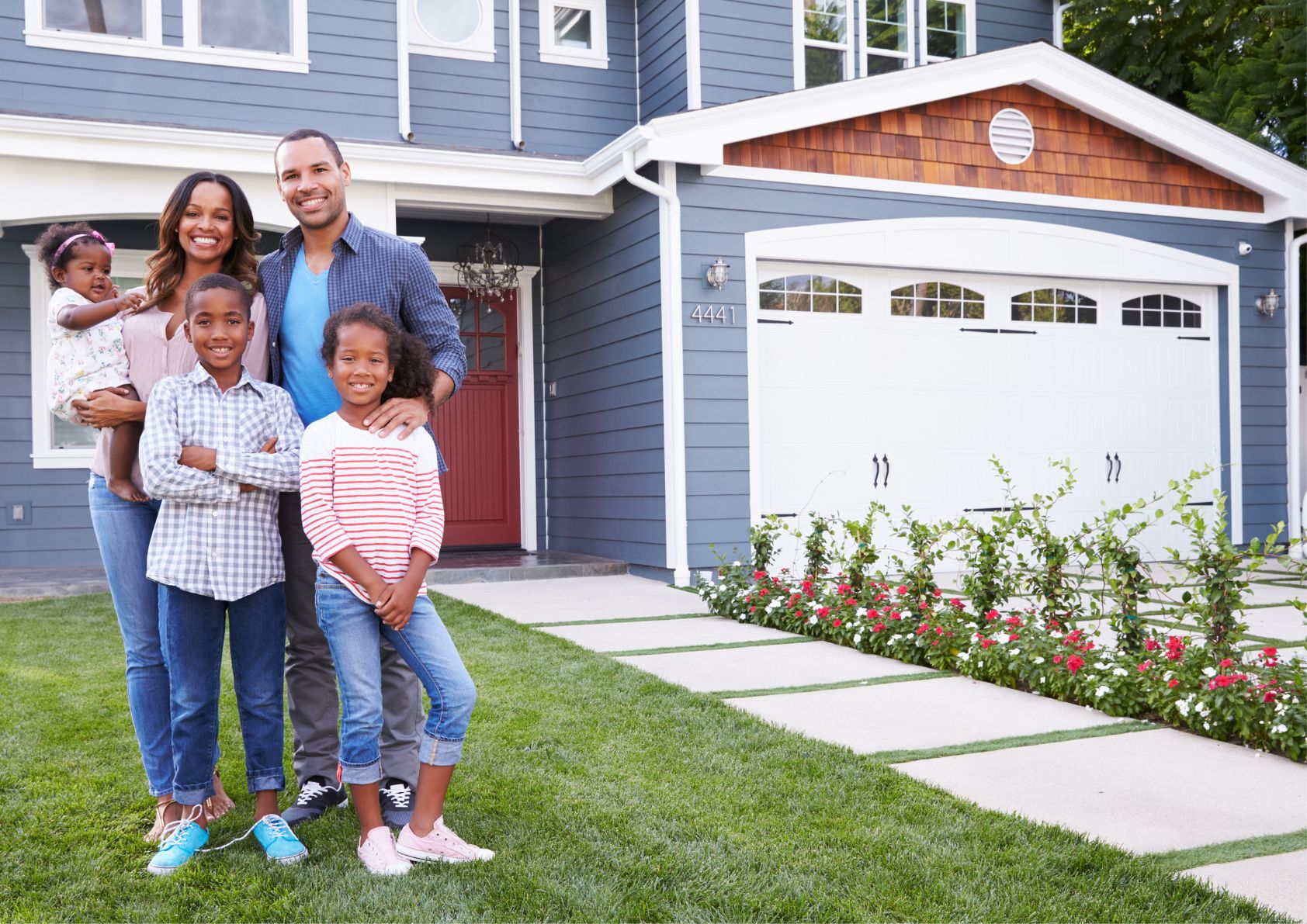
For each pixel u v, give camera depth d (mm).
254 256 3037
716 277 8258
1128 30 13781
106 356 2822
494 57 10094
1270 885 2496
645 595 7648
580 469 9797
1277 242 10422
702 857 2645
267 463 2662
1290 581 8289
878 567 8906
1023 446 9508
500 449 10430
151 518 2873
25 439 8914
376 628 2686
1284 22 12828
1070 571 8891
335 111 8812
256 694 2775
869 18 10750
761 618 6344
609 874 2545
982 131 9297
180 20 8484
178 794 2713
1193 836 2836
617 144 8094
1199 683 3990
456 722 2645
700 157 8102
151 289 2916
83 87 8273
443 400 2936
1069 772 3406
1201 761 3533
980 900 2395
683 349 8227
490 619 6406
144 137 7375
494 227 10312
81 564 9055
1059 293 9672
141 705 2828
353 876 2551
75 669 4898
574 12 10570
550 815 2953
